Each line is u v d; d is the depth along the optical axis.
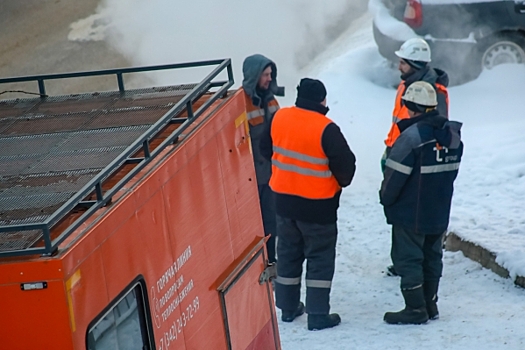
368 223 31.17
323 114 22.45
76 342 10.59
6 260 10.41
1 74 52.38
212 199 15.83
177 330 13.81
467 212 29.75
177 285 13.92
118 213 11.98
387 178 22.00
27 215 11.68
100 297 11.30
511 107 38.88
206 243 15.36
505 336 21.41
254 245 18.06
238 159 17.55
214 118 16.23
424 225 22.17
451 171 22.05
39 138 15.29
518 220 28.59
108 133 15.23
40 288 10.31
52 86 49.38
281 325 24.09
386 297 25.62
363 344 21.88
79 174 13.18
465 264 27.06
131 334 12.34
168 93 17.75
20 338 10.46
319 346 22.09
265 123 26.31
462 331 22.12
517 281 24.92
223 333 15.84
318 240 22.94
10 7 64.69
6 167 13.83
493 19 41.44
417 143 21.59
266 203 26.89
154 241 13.12
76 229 11.29
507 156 33.50
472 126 37.59
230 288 16.23
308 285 23.33
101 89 48.97
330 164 22.03
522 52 41.81
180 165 14.39
